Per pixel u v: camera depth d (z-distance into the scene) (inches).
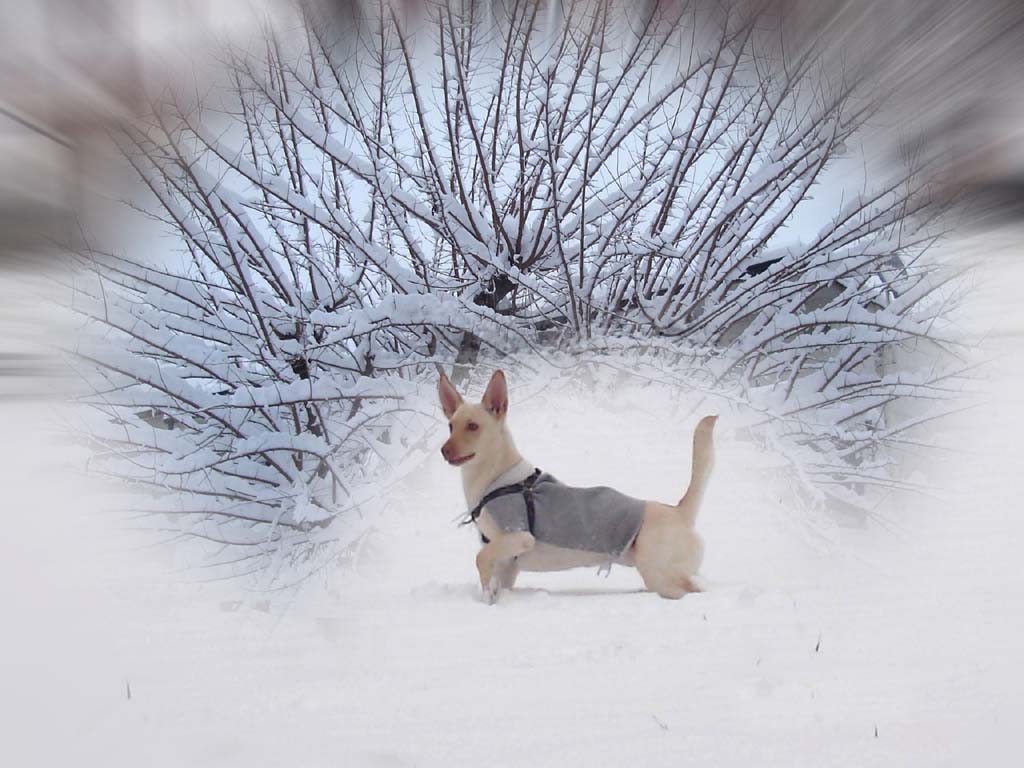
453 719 102.7
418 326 255.1
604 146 247.0
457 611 146.0
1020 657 120.0
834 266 238.5
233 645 133.1
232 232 238.7
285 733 100.0
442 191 247.9
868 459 253.0
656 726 99.9
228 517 209.3
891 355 281.3
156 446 202.7
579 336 242.1
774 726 99.4
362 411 212.2
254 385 233.6
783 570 177.0
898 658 120.2
